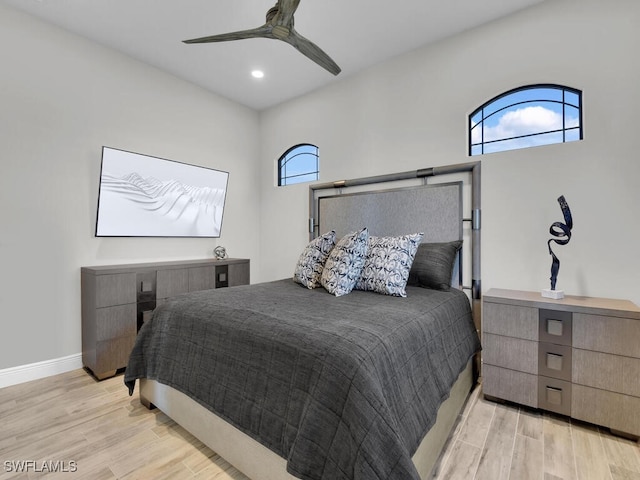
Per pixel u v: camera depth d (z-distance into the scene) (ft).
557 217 7.40
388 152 10.23
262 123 14.07
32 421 6.18
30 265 8.09
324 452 3.46
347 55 9.95
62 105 8.60
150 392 6.42
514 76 8.04
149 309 9.06
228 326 5.02
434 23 8.45
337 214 11.25
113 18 8.24
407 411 3.91
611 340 5.63
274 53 9.84
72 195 8.79
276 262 13.61
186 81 11.52
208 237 12.34
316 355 3.88
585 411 5.85
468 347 6.81
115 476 4.75
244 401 4.45
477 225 8.34
